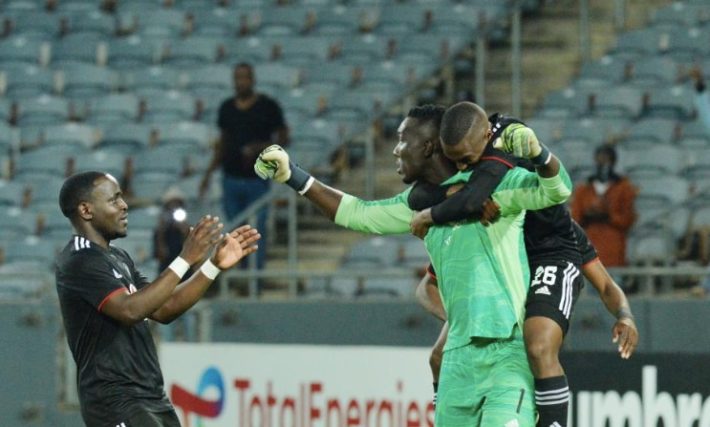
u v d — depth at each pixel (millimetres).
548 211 21531
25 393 41406
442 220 21312
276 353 36031
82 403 23094
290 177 22594
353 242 47906
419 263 46250
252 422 36312
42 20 68938
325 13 65625
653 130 52438
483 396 21234
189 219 46625
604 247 40562
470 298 21234
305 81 60281
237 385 36594
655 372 31078
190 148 57375
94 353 22844
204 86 62156
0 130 59094
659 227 44688
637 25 61625
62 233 52625
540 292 21312
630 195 40906
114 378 22797
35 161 56562
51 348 41250
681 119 54062
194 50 64750
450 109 21109
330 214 22781
